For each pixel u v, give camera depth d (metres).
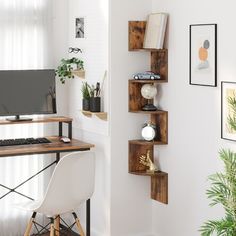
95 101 5.50
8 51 5.70
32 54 5.79
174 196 5.39
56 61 5.92
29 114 5.60
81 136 5.86
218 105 4.89
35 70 5.61
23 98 5.58
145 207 5.66
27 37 5.76
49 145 5.38
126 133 5.53
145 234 5.68
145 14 5.50
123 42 5.45
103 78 5.50
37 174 5.80
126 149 5.54
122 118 5.50
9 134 5.77
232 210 4.34
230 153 4.43
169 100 5.39
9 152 5.10
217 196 4.48
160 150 5.53
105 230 5.61
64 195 4.94
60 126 5.77
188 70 5.15
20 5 5.70
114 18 5.41
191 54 5.10
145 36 5.45
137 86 5.50
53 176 4.86
